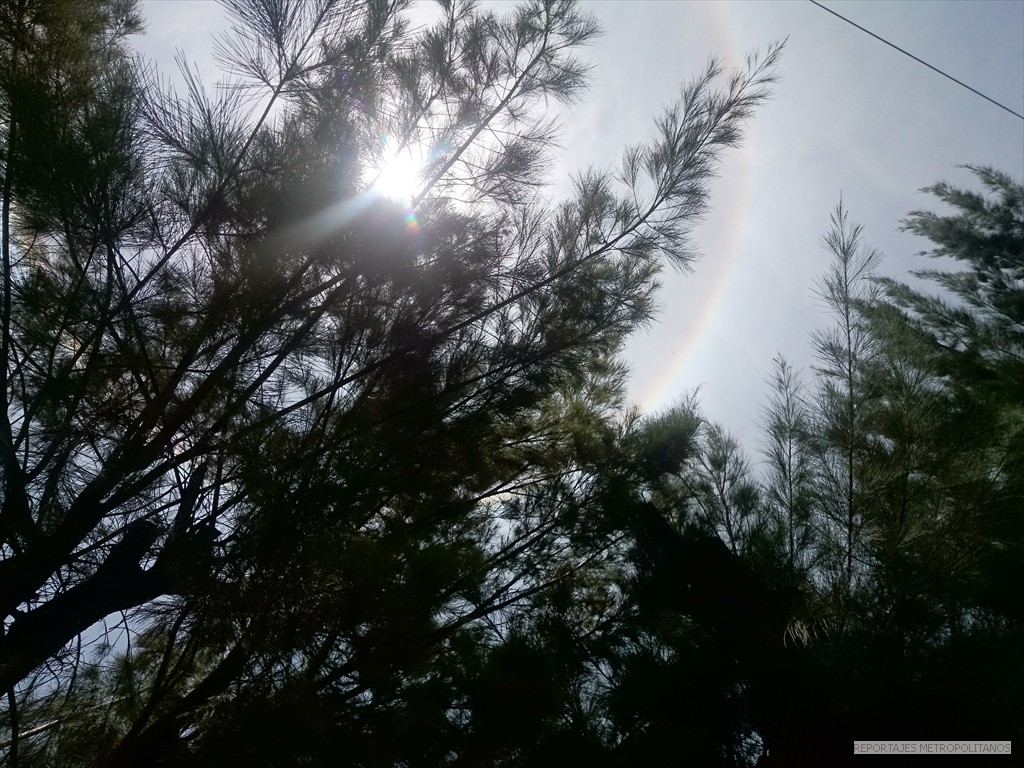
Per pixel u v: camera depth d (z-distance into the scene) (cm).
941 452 326
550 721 344
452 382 372
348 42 355
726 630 364
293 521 256
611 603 466
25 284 283
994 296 778
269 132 328
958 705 286
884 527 319
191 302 318
